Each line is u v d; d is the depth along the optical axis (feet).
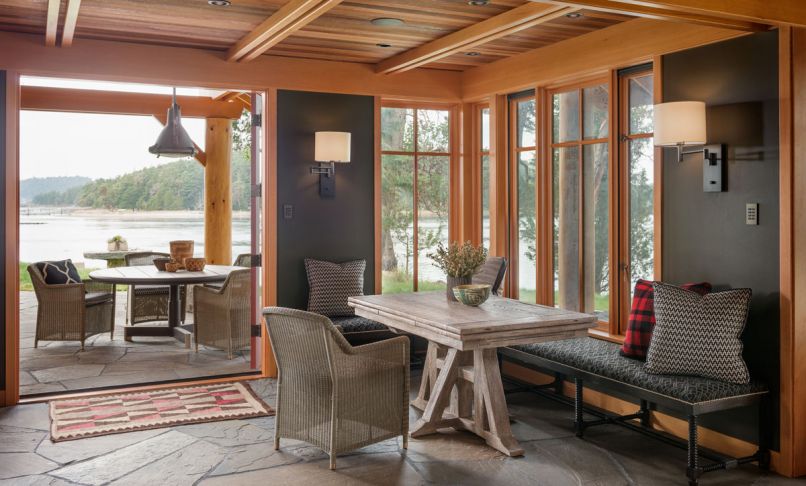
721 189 12.21
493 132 18.83
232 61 17.06
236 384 16.97
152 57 16.29
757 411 11.64
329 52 17.21
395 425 12.41
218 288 22.89
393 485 10.83
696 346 11.36
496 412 12.59
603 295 16.03
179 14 13.53
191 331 22.63
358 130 18.78
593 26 14.74
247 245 44.09
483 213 19.93
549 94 17.39
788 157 11.02
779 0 10.55
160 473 11.24
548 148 17.48
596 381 12.52
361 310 14.90
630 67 14.75
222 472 11.31
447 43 15.24
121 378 17.58
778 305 11.27
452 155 20.43
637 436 13.43
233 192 43.73
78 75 15.62
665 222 13.47
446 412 14.33
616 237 15.20
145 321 23.67
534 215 18.04
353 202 18.84
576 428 13.42
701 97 12.68
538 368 17.03
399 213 19.79
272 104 17.70
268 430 13.51
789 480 11.05
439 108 20.20
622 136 15.12
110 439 12.88
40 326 20.89
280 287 18.04
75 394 15.94
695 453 10.72
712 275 12.49
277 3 12.69
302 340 11.48
